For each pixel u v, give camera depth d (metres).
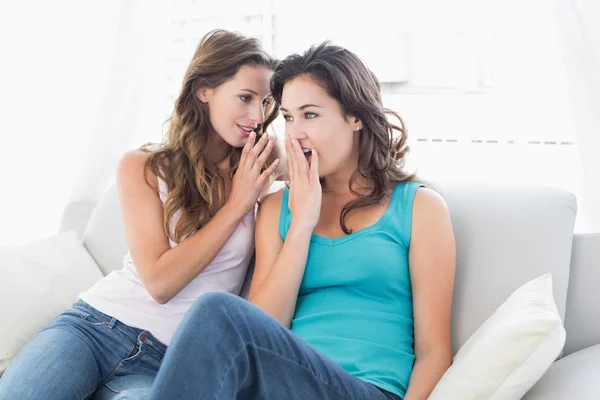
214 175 1.75
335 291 1.58
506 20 2.12
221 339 1.16
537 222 1.61
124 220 1.70
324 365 1.27
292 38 2.31
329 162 1.61
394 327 1.51
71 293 1.87
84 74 2.45
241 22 2.37
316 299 1.60
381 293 1.55
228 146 1.81
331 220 1.66
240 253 1.71
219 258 1.69
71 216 2.27
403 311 1.55
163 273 1.60
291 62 1.61
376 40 2.24
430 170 2.27
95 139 2.36
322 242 1.61
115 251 2.00
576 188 2.05
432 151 2.26
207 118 1.76
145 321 1.64
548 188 1.67
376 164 1.62
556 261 1.58
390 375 1.43
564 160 2.13
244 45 1.69
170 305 1.66
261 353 1.20
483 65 2.17
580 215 1.99
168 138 1.79
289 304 1.56
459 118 2.22
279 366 1.22
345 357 1.46
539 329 1.19
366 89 1.62
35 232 2.62
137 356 1.62
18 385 1.49
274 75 1.65
